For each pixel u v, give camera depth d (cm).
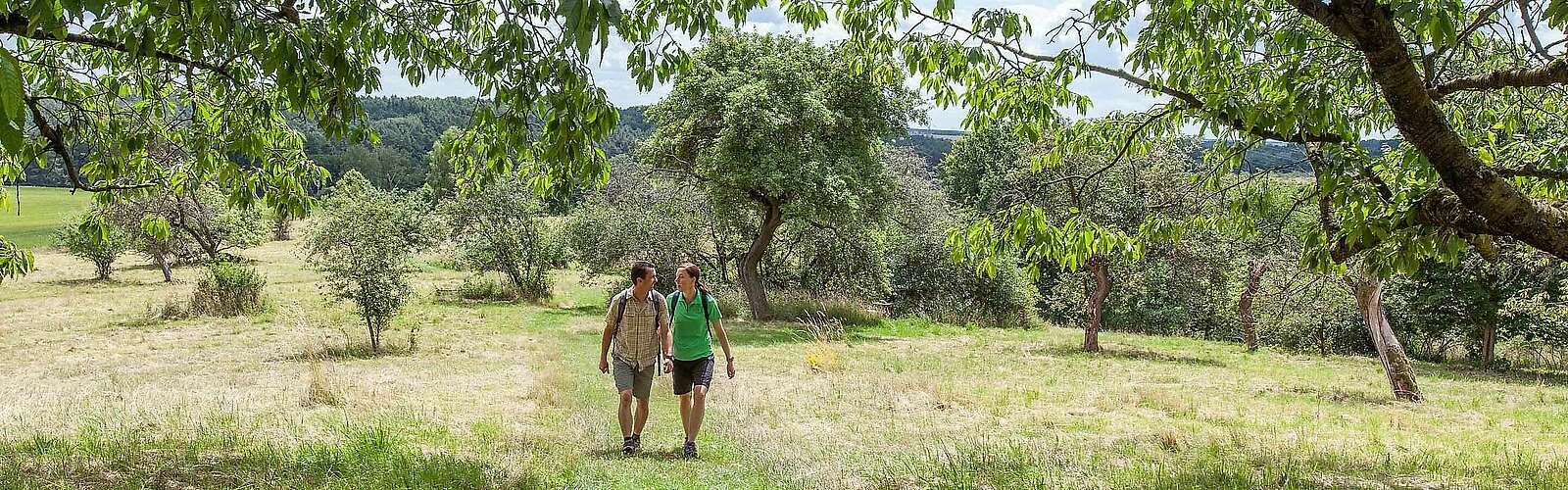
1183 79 644
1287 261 1781
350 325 2333
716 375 1448
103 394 1158
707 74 2609
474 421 908
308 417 907
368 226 2841
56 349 1931
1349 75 557
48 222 6550
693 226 3028
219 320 2461
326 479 586
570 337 2209
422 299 3183
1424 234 476
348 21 433
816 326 2422
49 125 637
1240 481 669
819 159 2503
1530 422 1178
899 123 2695
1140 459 779
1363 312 1472
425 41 535
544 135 455
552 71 402
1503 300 2183
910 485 650
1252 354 2495
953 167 4425
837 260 3161
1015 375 1669
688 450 745
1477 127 667
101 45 462
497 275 3684
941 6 597
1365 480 702
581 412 1003
